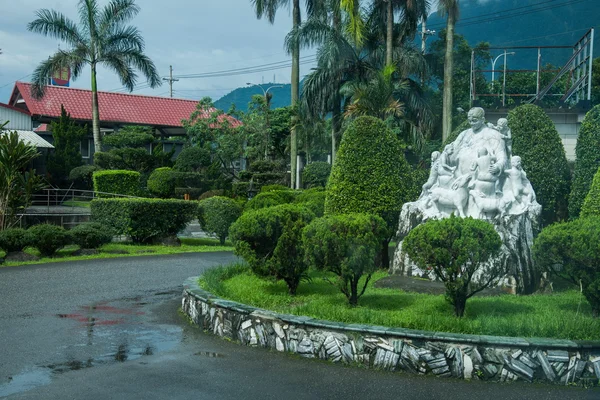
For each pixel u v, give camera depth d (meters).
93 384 6.05
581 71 20.33
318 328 6.99
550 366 6.16
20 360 6.90
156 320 9.12
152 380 6.20
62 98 41.12
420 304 8.45
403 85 30.58
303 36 31.22
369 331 6.68
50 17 33.06
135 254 17.61
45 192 31.23
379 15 32.47
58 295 11.19
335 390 5.93
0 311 9.70
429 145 33.59
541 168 13.12
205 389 5.93
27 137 34.38
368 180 12.41
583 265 7.30
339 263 8.36
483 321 6.83
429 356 6.41
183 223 20.61
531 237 10.25
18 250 16.30
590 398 5.76
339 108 32.66
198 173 33.91
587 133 12.57
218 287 9.30
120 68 33.59
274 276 9.71
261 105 42.88
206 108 42.53
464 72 38.59
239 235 9.75
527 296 9.30
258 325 7.57
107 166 32.97
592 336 6.45
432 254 7.48
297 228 9.42
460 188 10.67
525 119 13.39
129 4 33.97
